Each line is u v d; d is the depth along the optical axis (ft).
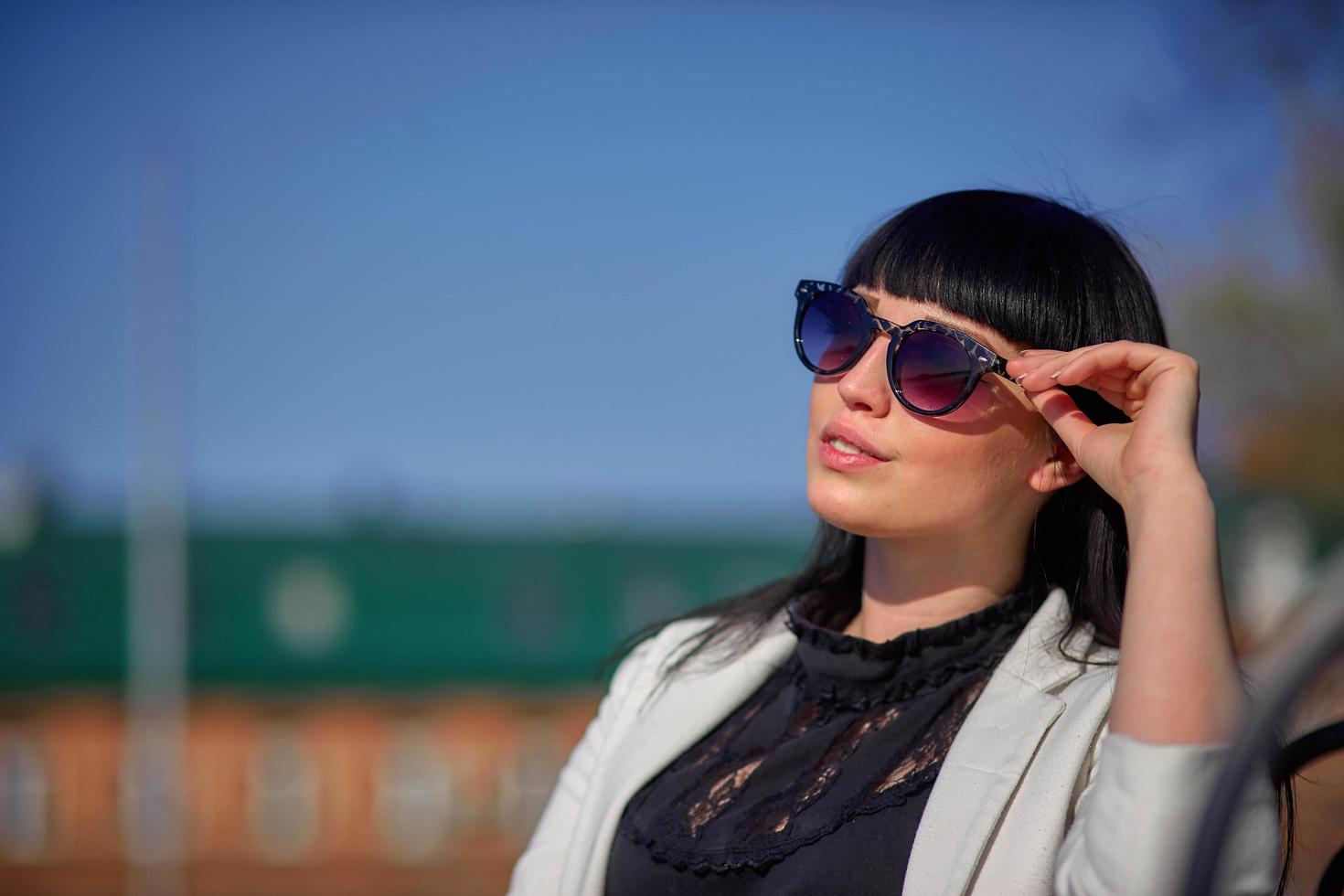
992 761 6.10
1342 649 3.93
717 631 7.50
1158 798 4.93
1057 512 6.97
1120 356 6.09
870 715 6.68
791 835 6.28
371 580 115.14
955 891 5.80
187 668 109.60
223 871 107.04
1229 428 35.37
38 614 111.14
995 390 6.61
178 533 99.40
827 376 6.82
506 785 111.65
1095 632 6.79
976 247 6.75
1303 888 10.48
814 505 6.79
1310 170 29.30
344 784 109.91
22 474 116.88
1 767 108.17
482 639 113.91
